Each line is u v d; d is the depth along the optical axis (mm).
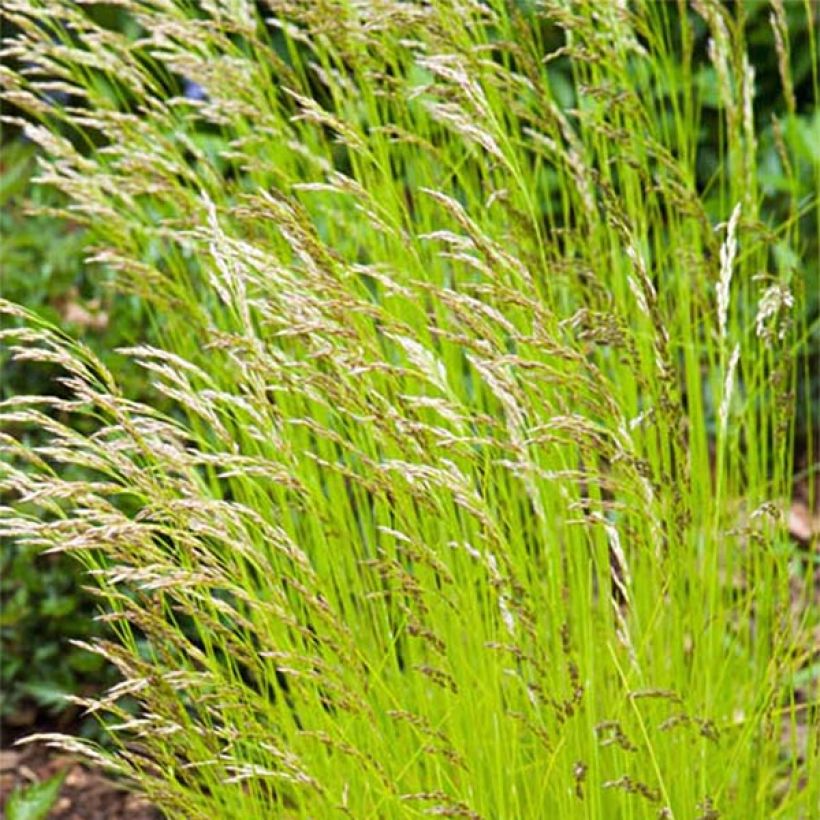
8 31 7652
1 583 5410
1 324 5750
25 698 5570
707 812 3264
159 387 3156
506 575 3207
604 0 3928
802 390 6777
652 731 3547
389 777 3447
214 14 4066
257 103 4129
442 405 3102
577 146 3922
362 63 4035
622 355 3967
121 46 4141
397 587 3389
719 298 3400
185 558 3270
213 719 4484
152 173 4145
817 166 4156
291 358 4168
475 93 3416
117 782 5238
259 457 3191
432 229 4262
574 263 3955
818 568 5863
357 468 3994
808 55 7039
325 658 3633
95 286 5965
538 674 3354
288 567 3826
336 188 3430
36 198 6441
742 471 6164
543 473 3141
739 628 3830
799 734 4984
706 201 6832
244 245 3314
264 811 3605
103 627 5410
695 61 6973
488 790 3514
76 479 5336
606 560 3537
